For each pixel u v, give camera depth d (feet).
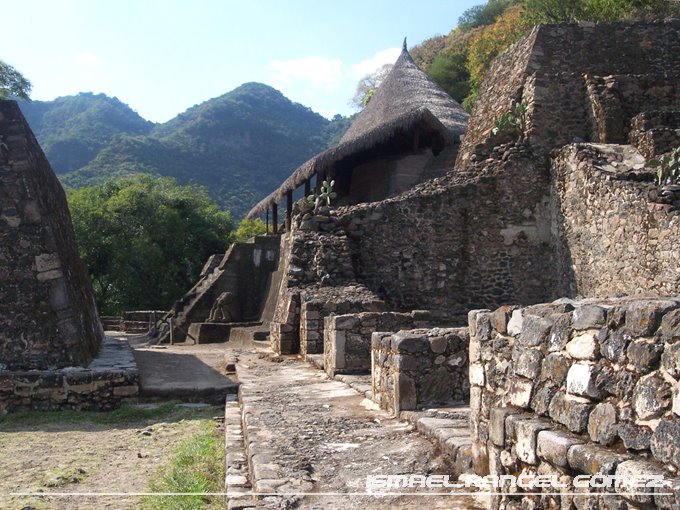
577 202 40.34
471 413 13.23
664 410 7.87
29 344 28.68
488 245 44.62
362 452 15.57
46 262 29.35
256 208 80.74
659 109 45.29
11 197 29.55
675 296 9.30
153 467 18.81
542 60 48.01
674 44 48.57
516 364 11.41
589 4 74.33
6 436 23.26
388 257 43.96
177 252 105.19
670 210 31.14
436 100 73.82
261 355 37.93
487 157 47.03
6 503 15.65
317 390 24.86
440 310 43.91
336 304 35.40
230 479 14.98
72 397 27.84
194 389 28.84
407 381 18.74
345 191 67.56
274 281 57.67
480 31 131.54
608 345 8.96
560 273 43.06
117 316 88.22
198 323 58.13
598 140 44.78
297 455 15.52
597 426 9.00
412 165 61.46
